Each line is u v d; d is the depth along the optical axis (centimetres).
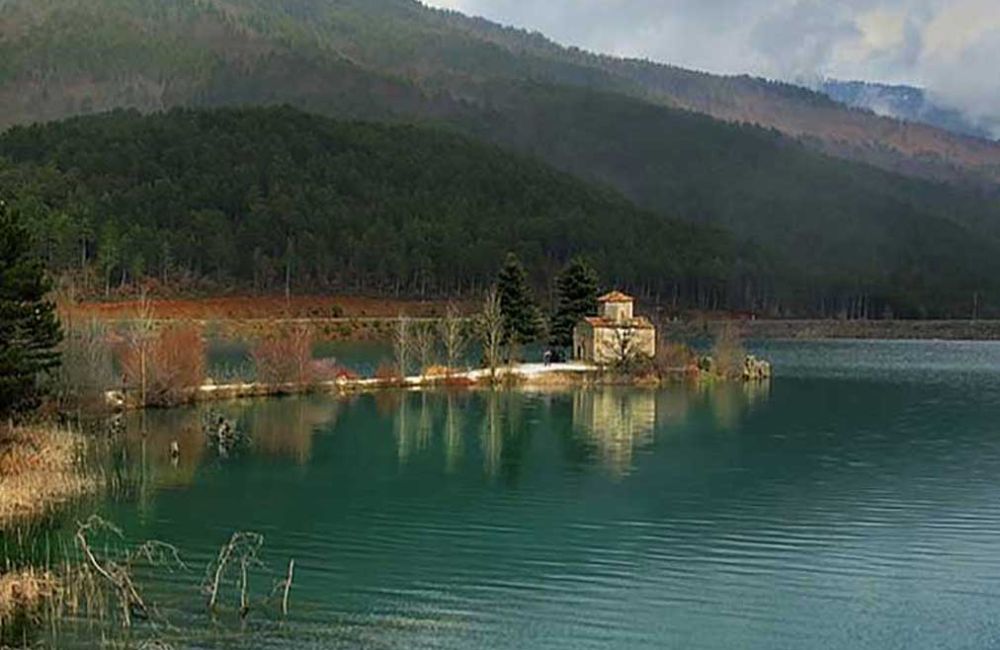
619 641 3047
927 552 3988
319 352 13050
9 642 2895
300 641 2973
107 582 3412
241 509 4584
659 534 4225
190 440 6309
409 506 4694
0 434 5184
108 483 5041
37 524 4212
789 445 6519
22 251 5131
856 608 3356
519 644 2994
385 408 8050
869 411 8312
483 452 6153
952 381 11131
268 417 7438
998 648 3042
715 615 3266
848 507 4741
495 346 9925
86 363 6600
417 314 17438
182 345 7906
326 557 3831
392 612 3241
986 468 5728
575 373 10056
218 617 3145
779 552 3981
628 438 6750
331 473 5444
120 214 19200
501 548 3988
